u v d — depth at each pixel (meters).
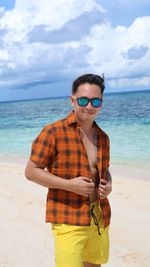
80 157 2.97
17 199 7.62
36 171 2.96
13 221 6.18
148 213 6.59
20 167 12.30
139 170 11.06
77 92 3.02
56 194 2.98
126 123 28.11
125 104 55.31
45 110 57.81
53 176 2.92
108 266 4.47
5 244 5.20
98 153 3.10
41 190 8.44
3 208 6.96
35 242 5.27
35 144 3.00
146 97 78.25
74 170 2.96
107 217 3.17
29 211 6.75
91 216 3.03
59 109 58.41
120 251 4.91
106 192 3.05
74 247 2.93
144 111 38.31
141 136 19.66
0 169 11.81
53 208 2.98
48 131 2.98
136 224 6.02
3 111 65.75
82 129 3.09
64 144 2.96
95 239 3.12
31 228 5.84
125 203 7.27
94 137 3.15
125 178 9.88
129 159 13.09
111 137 19.92
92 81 2.99
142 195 7.88
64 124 3.02
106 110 44.00
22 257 4.77
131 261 4.61
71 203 2.95
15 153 16.78
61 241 2.96
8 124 36.44
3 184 9.22
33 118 42.78
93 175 3.05
